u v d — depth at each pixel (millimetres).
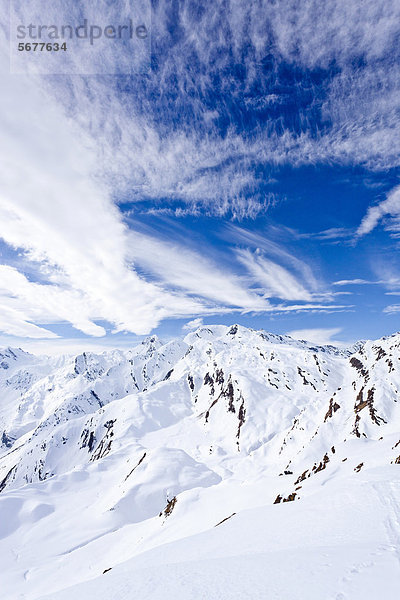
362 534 16781
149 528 84438
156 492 136250
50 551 115312
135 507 131625
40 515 152750
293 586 11242
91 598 15406
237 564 15633
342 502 25609
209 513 64000
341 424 135250
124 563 31656
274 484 65375
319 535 19000
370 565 11617
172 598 12852
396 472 30969
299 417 187250
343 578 10953
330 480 47062
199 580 14297
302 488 47375
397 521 17406
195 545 28453
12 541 131500
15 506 156750
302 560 13859
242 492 67750
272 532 23844
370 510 21188
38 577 90562
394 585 9734
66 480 190750
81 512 152500
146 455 179125
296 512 27984
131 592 14828
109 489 177250
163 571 17328
